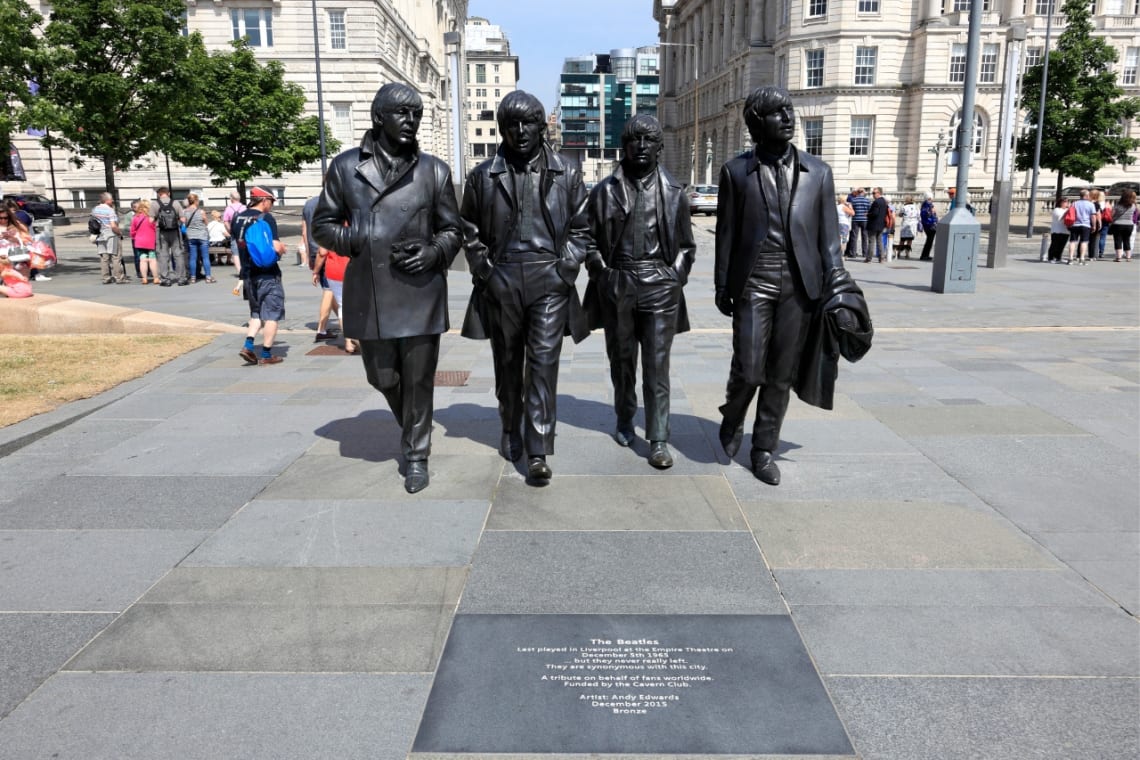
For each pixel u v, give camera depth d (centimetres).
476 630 326
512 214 471
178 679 295
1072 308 1244
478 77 15562
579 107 14225
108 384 744
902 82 5281
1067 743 259
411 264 443
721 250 486
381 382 468
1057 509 448
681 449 555
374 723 270
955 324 1091
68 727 269
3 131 1898
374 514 444
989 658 305
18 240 1536
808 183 460
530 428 483
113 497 470
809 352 480
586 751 256
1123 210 2034
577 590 358
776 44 5741
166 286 1617
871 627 327
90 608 345
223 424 619
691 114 9050
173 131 2919
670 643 316
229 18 4566
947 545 403
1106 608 342
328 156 3409
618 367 545
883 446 559
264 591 359
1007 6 5238
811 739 261
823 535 416
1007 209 1844
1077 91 3322
